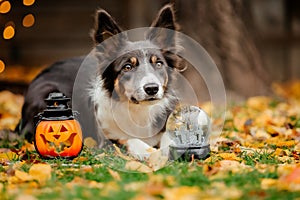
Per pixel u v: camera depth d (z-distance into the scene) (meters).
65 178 4.95
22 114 7.40
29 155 6.01
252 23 10.39
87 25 14.88
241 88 10.08
